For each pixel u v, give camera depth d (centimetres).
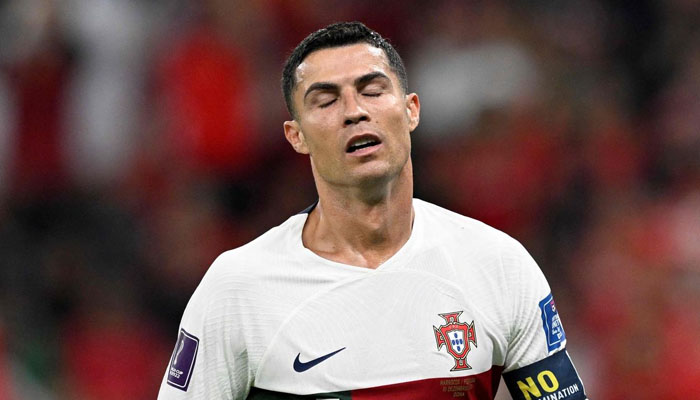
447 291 1217
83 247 3089
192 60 3231
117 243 3108
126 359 2920
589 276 3061
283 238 1273
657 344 2700
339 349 1195
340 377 1187
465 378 1195
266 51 3312
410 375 1186
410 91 3316
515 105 3247
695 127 3400
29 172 3162
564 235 3172
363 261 1238
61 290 2998
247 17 3316
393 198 1230
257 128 3234
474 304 1216
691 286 2883
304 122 1227
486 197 3177
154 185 3180
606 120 3356
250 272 1241
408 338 1196
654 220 3172
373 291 1215
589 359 2780
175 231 3119
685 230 3122
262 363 1216
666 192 3291
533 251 3148
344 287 1217
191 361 1249
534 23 3391
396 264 1227
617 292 2964
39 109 3188
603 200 3238
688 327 2739
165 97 3222
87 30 3238
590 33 3475
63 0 3244
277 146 3238
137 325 3000
